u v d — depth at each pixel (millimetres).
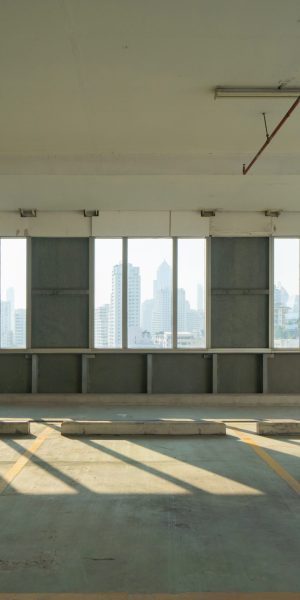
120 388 9039
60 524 3576
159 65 3938
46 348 8969
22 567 2955
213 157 6184
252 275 9102
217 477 4652
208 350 9008
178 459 5234
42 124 5164
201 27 3428
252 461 5188
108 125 5191
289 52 3768
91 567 2955
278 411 8070
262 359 9062
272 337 9047
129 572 2896
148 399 8656
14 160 6168
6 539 3340
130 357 9070
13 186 7125
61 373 9031
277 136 5527
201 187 7211
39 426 6855
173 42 3609
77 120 5059
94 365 9039
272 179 6719
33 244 9016
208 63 3912
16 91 4383
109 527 3531
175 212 8922
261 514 3789
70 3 3145
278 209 8789
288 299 9109
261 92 4375
